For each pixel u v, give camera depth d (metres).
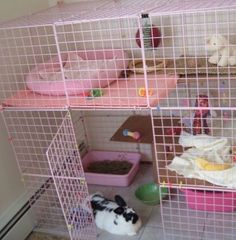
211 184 1.53
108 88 1.67
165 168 1.64
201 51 2.00
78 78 1.65
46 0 2.22
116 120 2.42
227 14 1.89
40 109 1.60
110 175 2.23
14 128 1.97
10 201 1.92
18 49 1.97
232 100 1.97
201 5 1.53
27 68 2.02
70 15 1.73
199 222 1.86
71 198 1.72
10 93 1.91
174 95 2.08
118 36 2.13
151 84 1.65
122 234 1.84
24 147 2.02
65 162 1.66
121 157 2.46
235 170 1.54
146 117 2.28
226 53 1.70
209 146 1.69
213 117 1.86
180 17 1.98
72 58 1.95
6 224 1.85
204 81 1.83
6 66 1.90
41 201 2.05
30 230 1.97
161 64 1.83
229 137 1.76
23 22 1.71
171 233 1.82
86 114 2.47
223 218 1.85
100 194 2.08
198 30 1.98
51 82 1.64
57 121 2.20
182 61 1.85
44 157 2.15
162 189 2.00
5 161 1.90
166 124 2.06
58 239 1.89
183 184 1.55
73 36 2.09
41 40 2.07
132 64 1.88
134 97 1.53
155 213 1.97
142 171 2.38
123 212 1.86
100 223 1.89
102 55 2.04
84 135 2.51
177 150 1.77
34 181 2.07
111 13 1.60
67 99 1.58
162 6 1.62
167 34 2.03
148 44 1.93
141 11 1.50
